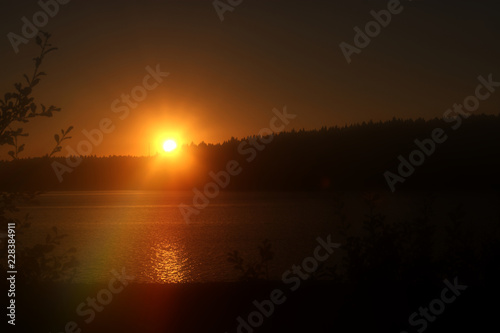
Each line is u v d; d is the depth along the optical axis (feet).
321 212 179.83
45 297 16.61
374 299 16.12
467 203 138.62
